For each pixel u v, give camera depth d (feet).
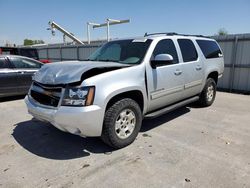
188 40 17.10
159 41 14.14
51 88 10.90
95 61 14.14
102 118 10.56
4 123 16.47
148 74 12.82
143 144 12.46
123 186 8.80
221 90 30.99
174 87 14.87
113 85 10.92
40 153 11.66
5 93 23.59
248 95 27.22
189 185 8.79
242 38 28.45
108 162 10.62
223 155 11.15
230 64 30.07
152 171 9.79
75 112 9.96
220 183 8.89
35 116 12.00
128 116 12.02
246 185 8.76
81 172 9.82
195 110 19.34
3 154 11.61
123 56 14.02
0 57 23.32
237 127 15.14
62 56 59.26
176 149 11.83
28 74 25.04
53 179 9.35
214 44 20.57
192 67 16.51
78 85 10.23
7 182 9.20
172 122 16.17
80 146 12.39
